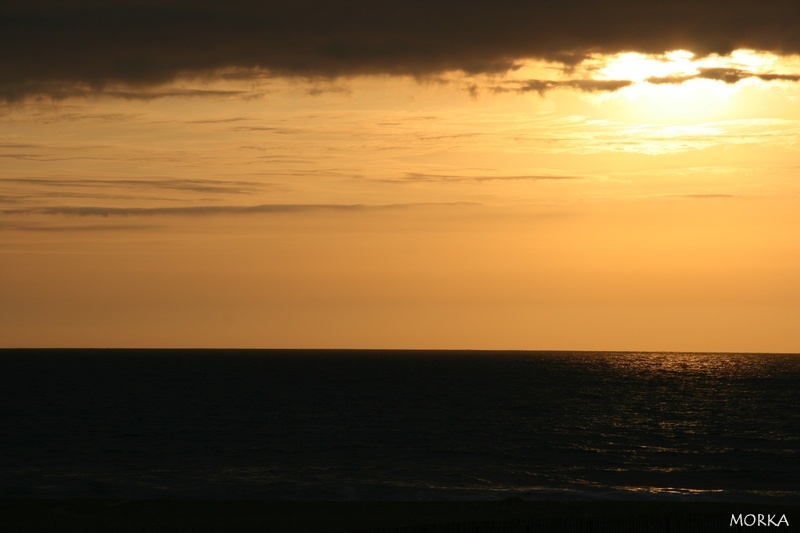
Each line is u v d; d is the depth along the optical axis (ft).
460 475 290.35
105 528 194.29
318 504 221.66
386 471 297.74
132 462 318.04
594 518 187.21
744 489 270.87
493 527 181.37
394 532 176.24
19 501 221.87
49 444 368.48
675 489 267.18
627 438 404.77
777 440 402.11
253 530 192.24
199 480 274.98
